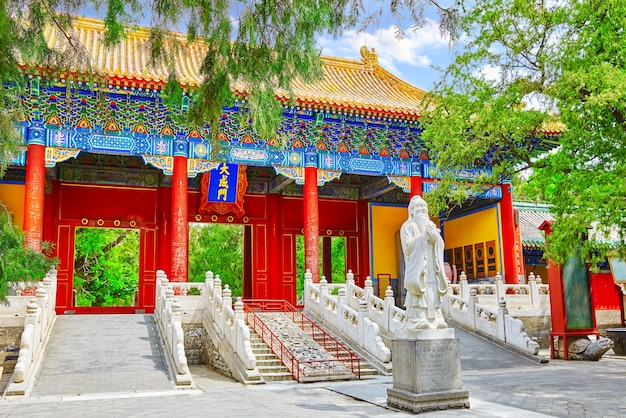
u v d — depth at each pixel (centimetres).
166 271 3030
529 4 1962
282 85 1073
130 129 2545
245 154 2717
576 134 1814
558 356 2309
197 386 1642
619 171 1758
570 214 1866
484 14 2073
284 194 3394
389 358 1881
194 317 2186
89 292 4397
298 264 5006
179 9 970
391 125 2961
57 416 1155
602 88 1683
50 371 1650
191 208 3192
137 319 2298
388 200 3600
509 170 2300
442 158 2191
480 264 3406
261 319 2234
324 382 1714
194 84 2338
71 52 1095
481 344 2305
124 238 4500
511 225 3216
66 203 2962
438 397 1171
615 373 1794
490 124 2033
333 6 956
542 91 1967
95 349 1878
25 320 1689
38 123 2416
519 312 2681
